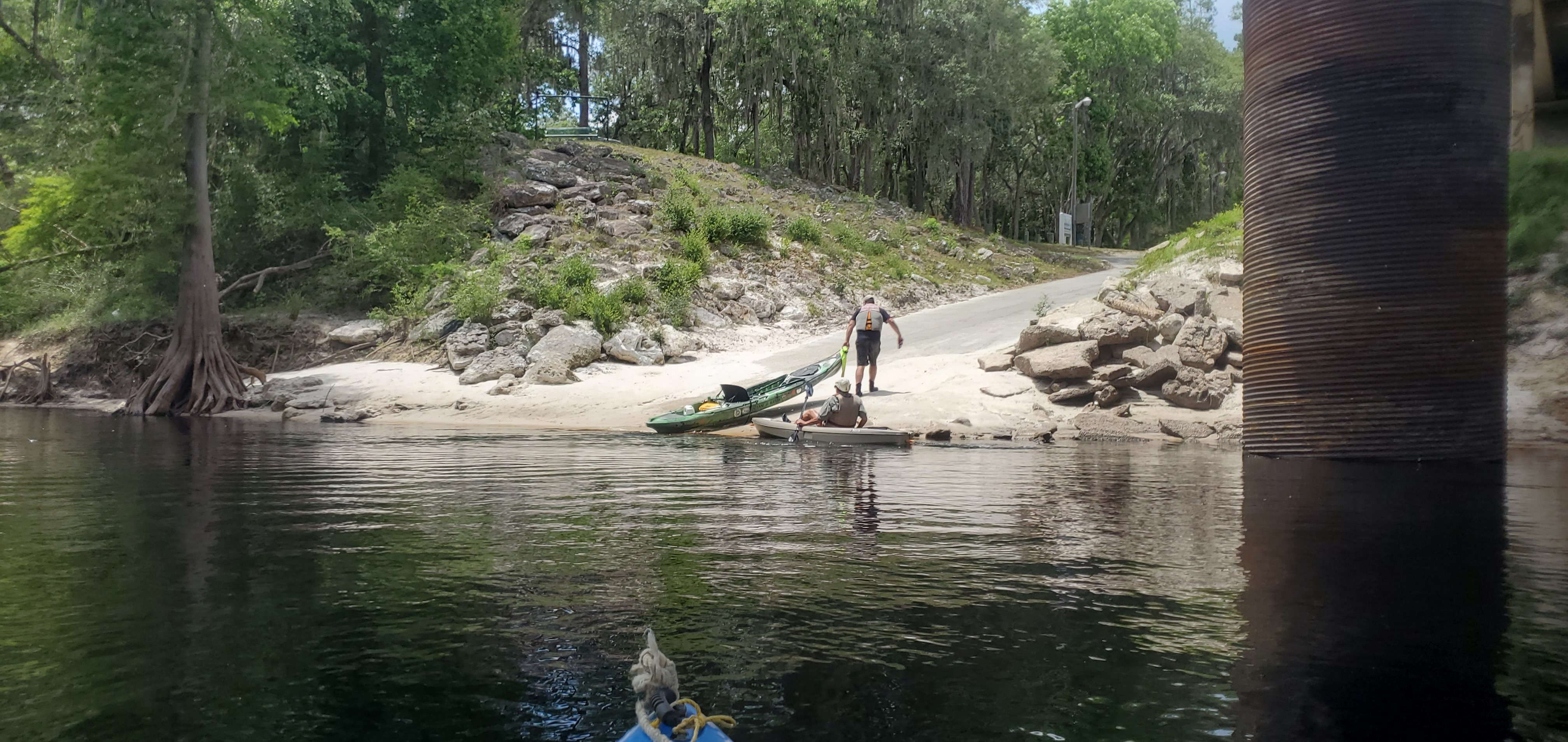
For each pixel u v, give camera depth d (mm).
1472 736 2643
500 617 3916
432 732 2701
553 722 2791
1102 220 66500
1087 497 7742
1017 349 17766
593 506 7156
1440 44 10242
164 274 23984
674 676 2363
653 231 30688
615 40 44344
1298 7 10875
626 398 19094
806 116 46375
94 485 8367
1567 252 12992
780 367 20875
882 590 4414
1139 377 15891
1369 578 4617
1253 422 11750
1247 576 4699
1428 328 10406
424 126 32719
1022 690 3053
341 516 6637
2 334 28891
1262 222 11508
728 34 42094
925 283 31781
